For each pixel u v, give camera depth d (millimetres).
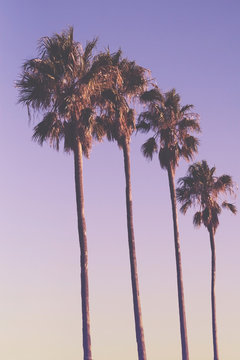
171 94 56531
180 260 56688
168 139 56344
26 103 39938
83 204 40375
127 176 47594
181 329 55719
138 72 46062
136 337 45844
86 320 38906
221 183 70688
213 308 73750
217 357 72750
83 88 40125
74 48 39969
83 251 39750
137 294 46250
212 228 73312
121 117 44094
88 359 38281
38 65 39562
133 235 47156
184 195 70500
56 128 40250
